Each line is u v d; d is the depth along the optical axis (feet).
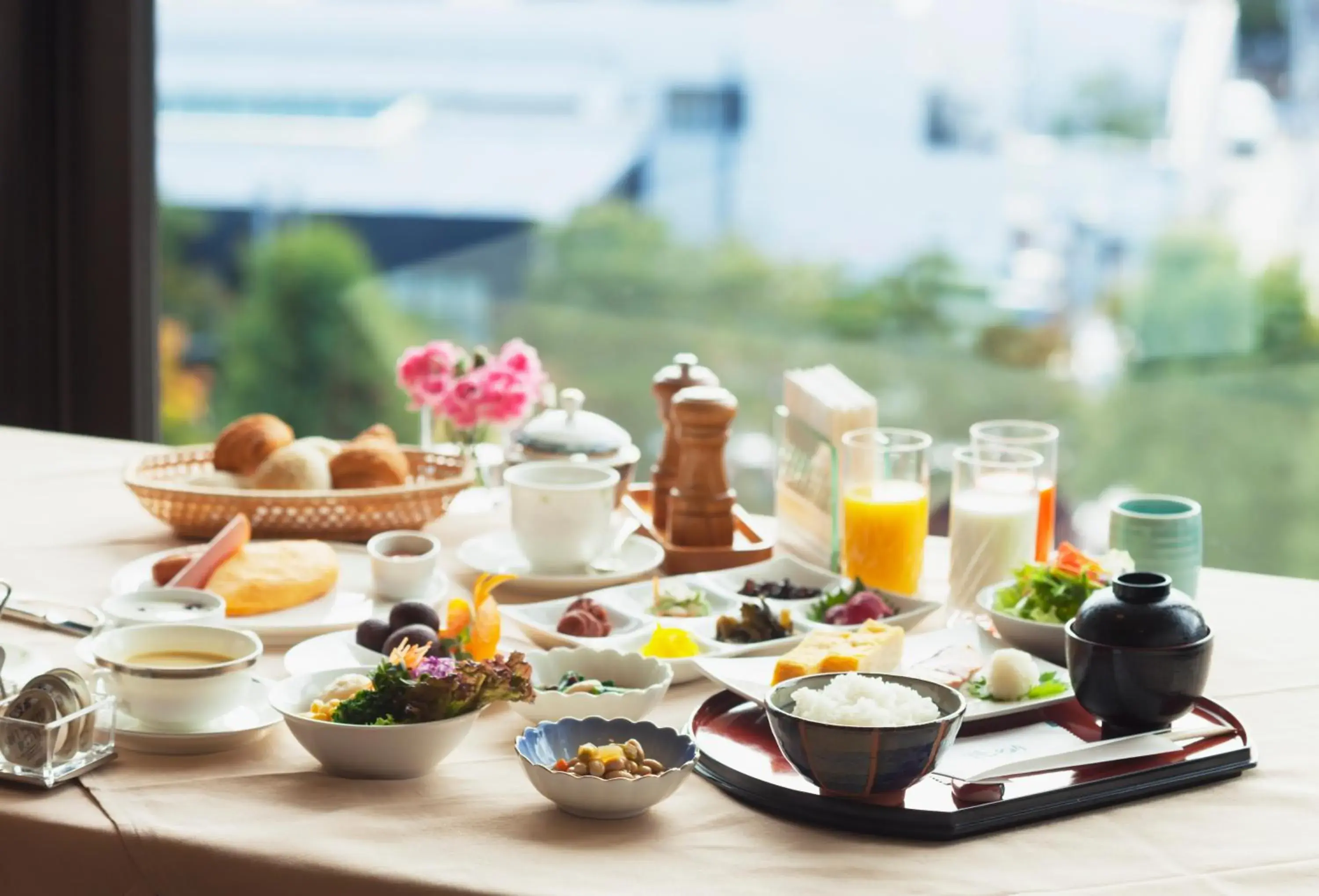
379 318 24.67
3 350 9.57
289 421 24.62
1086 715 3.53
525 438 5.33
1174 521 4.42
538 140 27.58
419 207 26.89
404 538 4.61
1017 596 4.20
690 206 25.79
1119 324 22.03
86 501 5.73
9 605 4.18
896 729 2.92
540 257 25.62
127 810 3.00
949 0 24.06
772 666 3.71
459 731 3.20
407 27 28.91
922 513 4.64
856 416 4.82
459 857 2.82
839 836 2.94
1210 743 3.38
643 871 2.78
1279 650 4.19
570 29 27.78
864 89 24.58
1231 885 2.75
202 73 28.94
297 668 3.75
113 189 9.55
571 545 4.63
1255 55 21.20
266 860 2.82
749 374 24.61
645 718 3.52
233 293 24.88
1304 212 20.93
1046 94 23.13
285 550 4.45
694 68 26.37
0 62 9.22
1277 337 20.92
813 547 4.98
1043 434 4.82
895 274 24.06
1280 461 20.80
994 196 23.57
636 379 25.04
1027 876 2.77
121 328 9.67
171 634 3.51
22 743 3.13
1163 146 21.99
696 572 4.86
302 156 27.20
